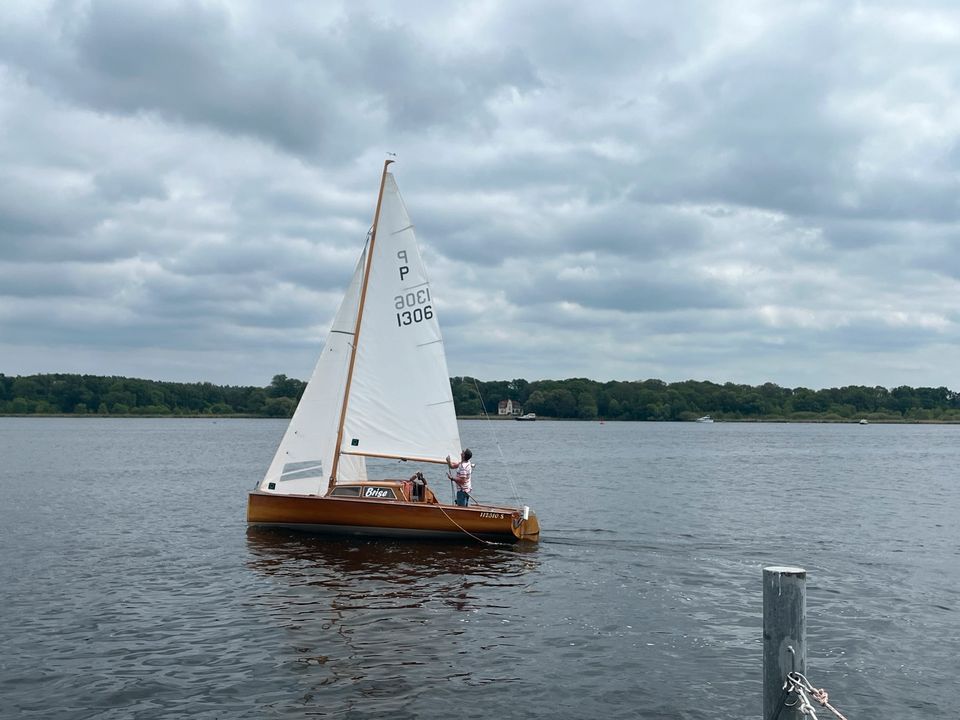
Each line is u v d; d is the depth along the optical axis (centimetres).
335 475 2636
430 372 2611
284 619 1664
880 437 15550
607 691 1287
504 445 11100
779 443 12200
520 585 1986
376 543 2517
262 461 6931
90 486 4603
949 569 2252
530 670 1378
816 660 1453
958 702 1266
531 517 2606
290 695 1255
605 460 7594
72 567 2183
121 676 1328
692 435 15875
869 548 2595
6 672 1344
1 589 1925
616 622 1670
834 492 4525
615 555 2403
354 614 1706
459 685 1305
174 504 3691
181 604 1783
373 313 2627
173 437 12694
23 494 4134
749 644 1532
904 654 1487
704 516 3378
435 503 2594
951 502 4022
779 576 866
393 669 1373
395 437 2608
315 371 2650
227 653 1445
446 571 2134
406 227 2622
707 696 1269
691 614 1736
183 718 1170
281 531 2711
